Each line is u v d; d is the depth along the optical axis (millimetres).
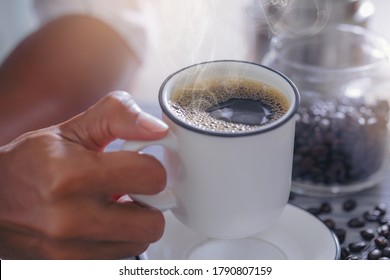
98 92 823
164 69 881
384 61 717
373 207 643
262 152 493
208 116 518
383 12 1012
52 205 501
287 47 743
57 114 801
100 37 837
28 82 807
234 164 493
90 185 504
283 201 530
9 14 920
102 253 536
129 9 859
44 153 509
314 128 669
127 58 842
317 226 591
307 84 715
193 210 519
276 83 535
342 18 765
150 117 506
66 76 812
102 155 507
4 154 528
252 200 508
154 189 517
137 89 860
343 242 604
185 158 502
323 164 659
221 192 504
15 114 792
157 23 869
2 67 833
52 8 871
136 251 549
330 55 743
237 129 507
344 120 667
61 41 832
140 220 527
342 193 660
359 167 659
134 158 507
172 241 596
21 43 847
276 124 492
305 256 581
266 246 592
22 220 515
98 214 513
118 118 514
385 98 699
